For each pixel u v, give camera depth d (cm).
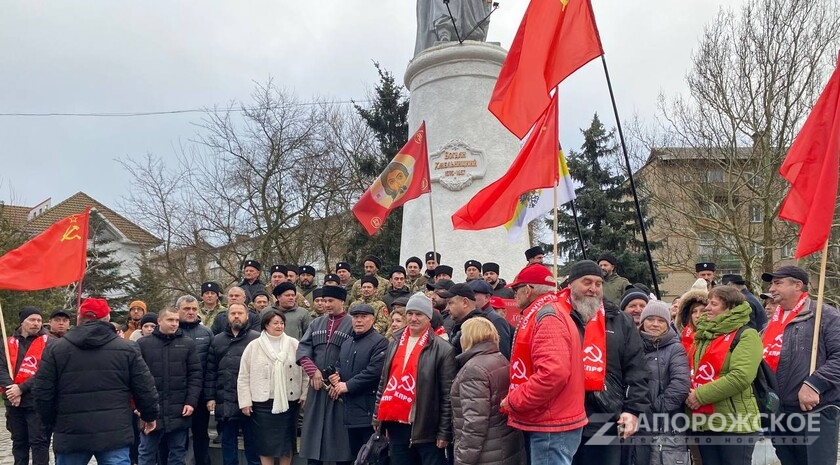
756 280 1909
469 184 1031
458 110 1052
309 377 621
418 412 499
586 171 2039
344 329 628
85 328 529
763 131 1788
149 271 2509
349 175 2416
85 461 529
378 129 2258
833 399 464
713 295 484
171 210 2408
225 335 690
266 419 638
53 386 521
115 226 3431
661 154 2034
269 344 647
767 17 1756
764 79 1766
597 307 435
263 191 2308
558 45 540
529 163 557
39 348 778
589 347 426
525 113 533
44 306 1978
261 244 2348
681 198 2031
